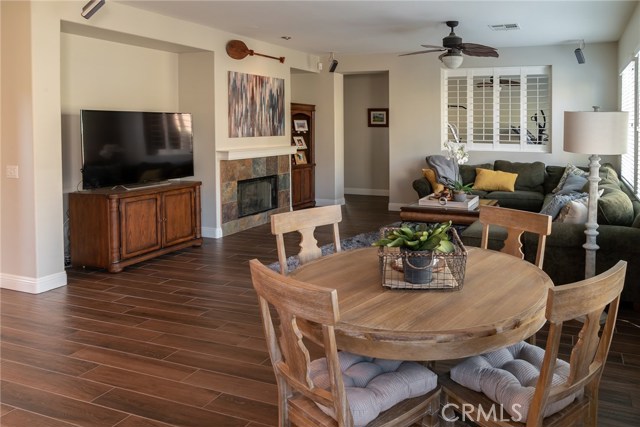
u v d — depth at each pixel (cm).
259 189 804
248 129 764
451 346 176
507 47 845
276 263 567
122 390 295
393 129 926
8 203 481
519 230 290
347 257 270
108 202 524
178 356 340
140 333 379
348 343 183
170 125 629
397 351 177
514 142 876
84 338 370
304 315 161
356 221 831
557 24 662
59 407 277
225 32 699
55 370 320
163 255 612
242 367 324
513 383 191
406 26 671
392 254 222
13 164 475
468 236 455
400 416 188
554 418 182
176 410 274
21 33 459
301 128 945
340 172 996
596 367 187
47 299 456
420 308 194
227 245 664
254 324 397
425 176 857
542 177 813
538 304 197
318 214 302
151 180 606
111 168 553
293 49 862
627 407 272
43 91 470
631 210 427
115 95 618
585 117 376
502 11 589
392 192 937
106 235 529
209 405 279
